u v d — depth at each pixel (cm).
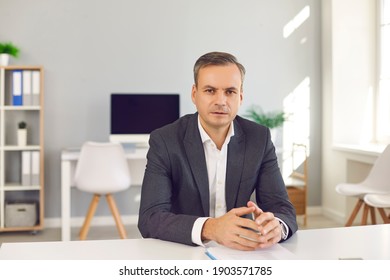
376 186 365
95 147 397
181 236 132
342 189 368
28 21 467
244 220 125
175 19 489
